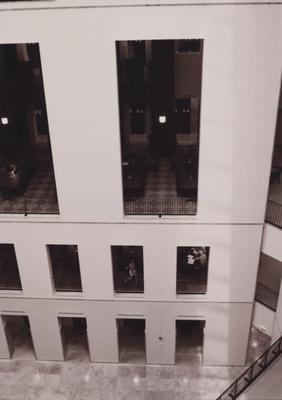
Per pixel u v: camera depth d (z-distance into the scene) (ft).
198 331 56.65
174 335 49.83
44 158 56.75
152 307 47.83
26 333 57.06
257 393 33.32
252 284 45.60
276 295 46.88
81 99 36.81
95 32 34.14
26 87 50.75
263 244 43.14
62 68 35.60
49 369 52.65
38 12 33.53
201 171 39.60
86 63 35.35
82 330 57.00
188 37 34.12
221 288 46.19
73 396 49.70
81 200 41.63
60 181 40.73
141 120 58.90
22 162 52.19
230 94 36.06
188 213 43.09
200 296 47.16
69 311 48.98
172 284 46.01
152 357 51.96
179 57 53.06
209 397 49.08
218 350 50.93
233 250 43.65
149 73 54.60
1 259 53.52
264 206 40.98
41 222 43.19
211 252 43.98
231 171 39.40
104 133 38.19
